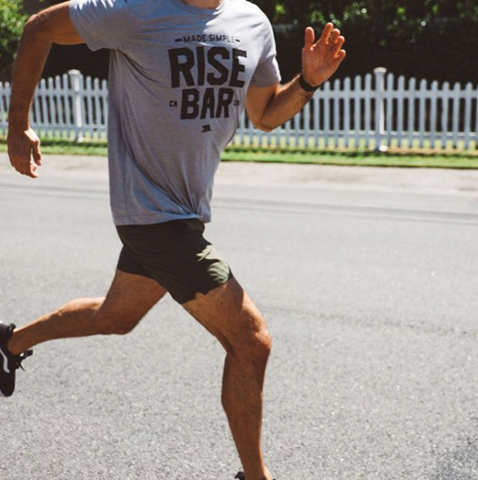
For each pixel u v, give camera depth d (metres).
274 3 20.88
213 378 4.64
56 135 17.56
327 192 11.34
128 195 3.19
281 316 5.76
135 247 3.24
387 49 19.05
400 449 3.77
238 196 11.02
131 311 3.50
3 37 20.28
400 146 15.20
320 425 4.02
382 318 5.70
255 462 3.17
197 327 5.51
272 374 4.69
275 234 8.55
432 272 6.97
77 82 17.16
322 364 4.84
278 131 15.91
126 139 3.21
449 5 20.17
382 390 4.45
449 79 18.95
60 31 3.10
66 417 4.14
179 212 3.20
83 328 3.60
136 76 3.10
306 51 3.39
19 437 3.91
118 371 4.75
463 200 10.63
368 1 20.42
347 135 15.43
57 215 9.68
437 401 4.30
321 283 6.62
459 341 5.22
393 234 8.55
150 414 4.17
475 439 3.86
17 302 6.08
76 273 6.94
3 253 7.69
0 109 18.25
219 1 3.13
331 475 3.53
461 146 15.15
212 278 3.12
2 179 12.76
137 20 3.00
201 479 3.51
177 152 3.16
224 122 3.24
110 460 3.68
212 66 3.09
